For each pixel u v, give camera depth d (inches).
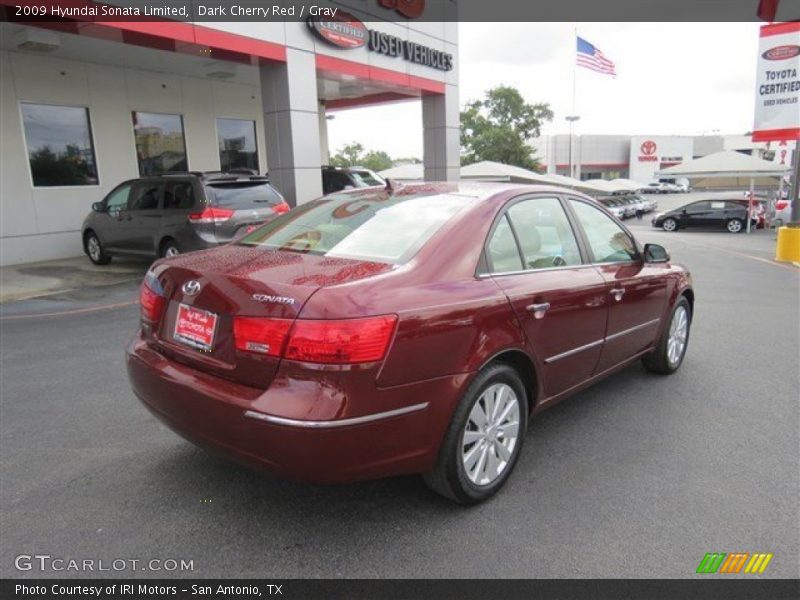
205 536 111.5
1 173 455.2
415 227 125.8
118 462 139.2
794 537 111.9
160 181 387.2
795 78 555.5
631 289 165.2
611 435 155.6
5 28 406.0
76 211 505.0
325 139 780.0
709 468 138.1
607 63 1357.0
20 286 374.3
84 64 500.4
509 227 134.8
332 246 125.8
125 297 340.5
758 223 1035.9
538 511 120.0
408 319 103.3
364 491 127.2
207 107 604.7
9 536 110.8
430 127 692.7
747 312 312.0
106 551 107.1
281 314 99.1
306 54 487.2
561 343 138.9
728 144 3390.7
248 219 370.6
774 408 174.4
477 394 115.8
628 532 113.0
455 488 116.1
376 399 100.0
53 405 174.1
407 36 601.6
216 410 103.7
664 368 200.4
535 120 2315.5
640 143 3112.7
